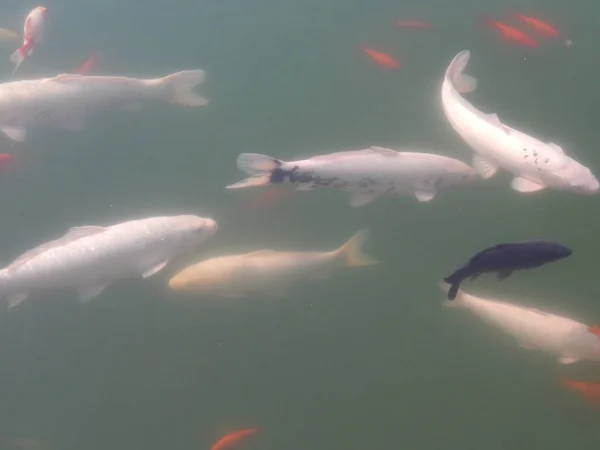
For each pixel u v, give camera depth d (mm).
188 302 2354
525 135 2217
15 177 2525
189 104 2521
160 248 2232
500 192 2387
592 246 2338
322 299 2355
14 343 2355
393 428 2248
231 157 2572
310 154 2551
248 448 2203
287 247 2389
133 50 2850
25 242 2439
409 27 2713
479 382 2273
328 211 2445
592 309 2268
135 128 2631
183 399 2297
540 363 2227
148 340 2355
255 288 2225
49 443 2258
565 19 2744
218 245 2389
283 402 2283
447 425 2246
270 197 2404
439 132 2514
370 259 2273
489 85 2600
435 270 2357
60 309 2365
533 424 2221
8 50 2781
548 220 2365
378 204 2438
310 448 2223
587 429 2189
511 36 2559
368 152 2260
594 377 2162
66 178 2555
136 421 2279
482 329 2279
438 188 2293
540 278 2301
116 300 2369
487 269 1947
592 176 2166
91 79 2430
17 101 2393
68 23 2945
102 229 2215
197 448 2230
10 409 2305
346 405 2279
